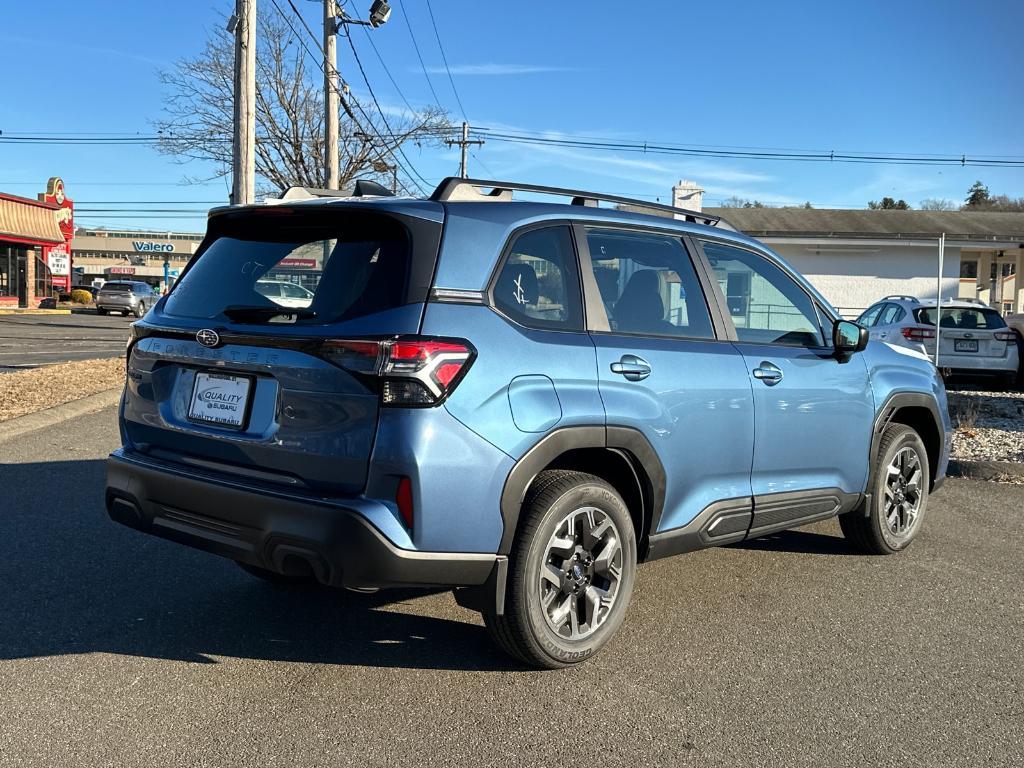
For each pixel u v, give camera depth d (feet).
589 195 13.17
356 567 10.06
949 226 99.60
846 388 15.94
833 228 97.19
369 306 10.57
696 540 13.51
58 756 9.43
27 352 58.90
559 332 11.84
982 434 32.96
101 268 323.98
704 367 13.39
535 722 10.50
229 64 112.06
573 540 11.78
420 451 10.07
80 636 12.62
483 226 11.41
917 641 13.43
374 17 68.44
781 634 13.56
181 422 12.00
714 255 14.78
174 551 16.61
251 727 10.17
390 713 10.61
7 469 22.45
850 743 10.23
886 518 17.53
